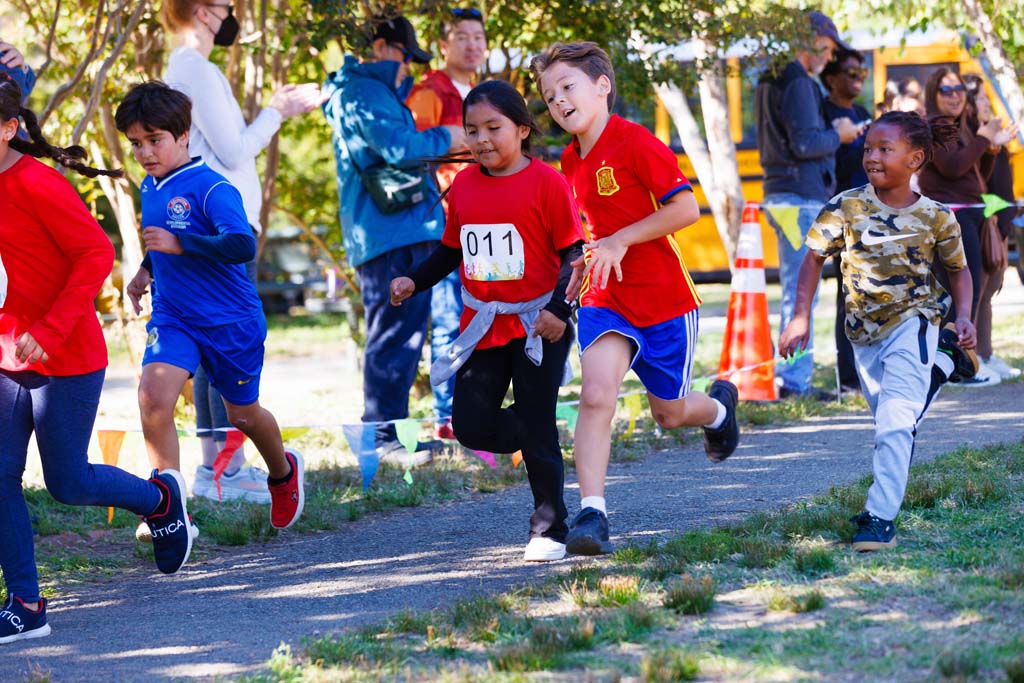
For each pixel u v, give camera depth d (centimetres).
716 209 2031
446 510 1105
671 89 1880
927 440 1224
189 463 1390
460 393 883
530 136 876
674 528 948
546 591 780
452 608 766
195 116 1112
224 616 811
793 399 1557
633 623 684
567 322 831
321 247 2111
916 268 838
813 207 1569
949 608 679
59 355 780
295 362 2736
